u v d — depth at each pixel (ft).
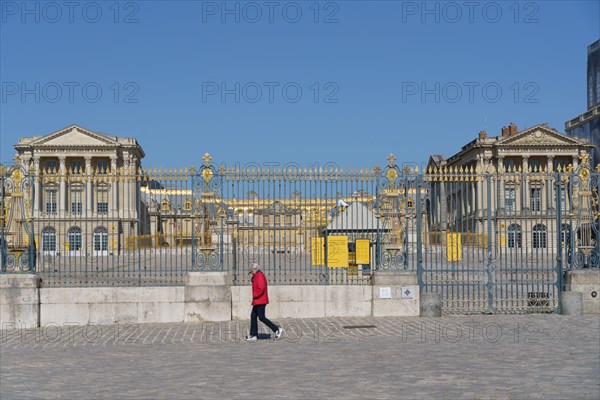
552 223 74.84
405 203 70.18
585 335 55.83
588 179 73.20
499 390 35.12
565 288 72.79
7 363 45.78
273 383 37.83
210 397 34.65
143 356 48.19
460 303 83.46
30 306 65.36
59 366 44.34
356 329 60.90
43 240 69.05
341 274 71.82
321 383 37.60
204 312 66.85
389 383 37.24
